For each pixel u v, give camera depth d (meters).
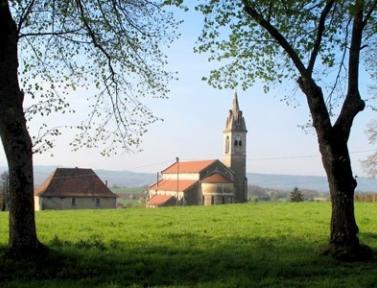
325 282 14.23
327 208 51.72
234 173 166.62
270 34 19.31
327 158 18.38
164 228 29.62
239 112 171.25
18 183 15.57
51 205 118.00
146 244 21.92
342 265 17.02
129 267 16.19
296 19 19.47
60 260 16.03
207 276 15.10
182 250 20.19
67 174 122.94
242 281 14.34
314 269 16.25
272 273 15.63
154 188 173.75
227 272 15.70
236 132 169.00
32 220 15.80
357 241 18.17
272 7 18.59
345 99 18.66
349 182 18.31
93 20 18.52
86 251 18.89
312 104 18.48
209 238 24.34
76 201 120.06
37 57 18.83
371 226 31.45
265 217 39.12
